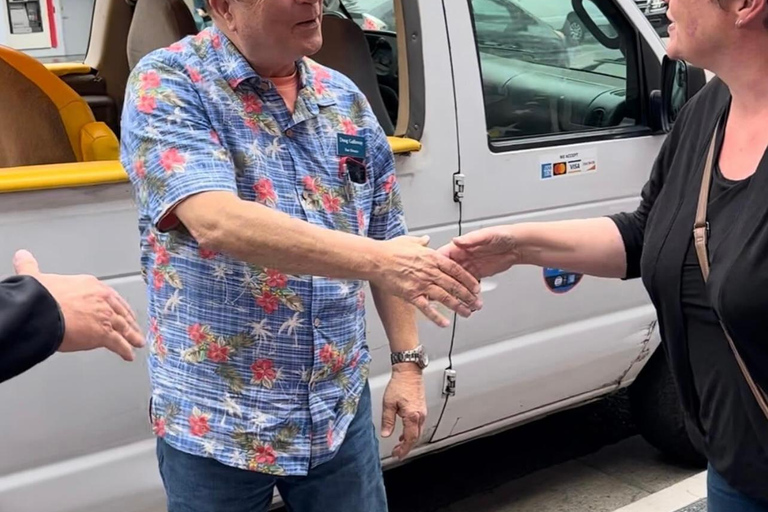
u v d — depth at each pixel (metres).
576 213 3.12
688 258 1.60
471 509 3.44
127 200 2.23
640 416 3.69
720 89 1.69
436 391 2.90
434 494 3.55
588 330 3.26
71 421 2.24
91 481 2.30
